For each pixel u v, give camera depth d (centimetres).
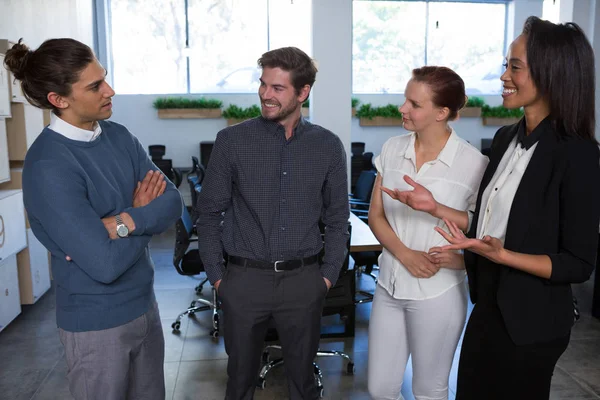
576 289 477
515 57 148
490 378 165
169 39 1061
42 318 432
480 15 1169
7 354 365
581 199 143
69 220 153
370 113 1091
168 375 331
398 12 1152
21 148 464
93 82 157
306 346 224
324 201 231
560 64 142
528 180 150
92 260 155
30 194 156
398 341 207
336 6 580
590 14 677
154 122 1032
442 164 191
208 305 417
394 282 199
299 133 215
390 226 204
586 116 144
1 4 505
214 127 1038
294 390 233
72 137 164
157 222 170
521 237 152
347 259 335
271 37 1088
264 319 220
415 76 185
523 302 153
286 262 215
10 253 407
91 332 166
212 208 220
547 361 157
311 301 219
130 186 181
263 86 205
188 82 1079
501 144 167
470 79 1190
